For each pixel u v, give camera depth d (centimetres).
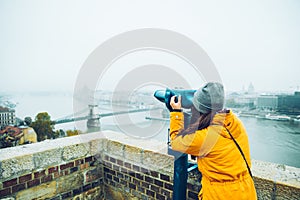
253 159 152
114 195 227
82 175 216
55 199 194
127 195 213
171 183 176
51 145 197
